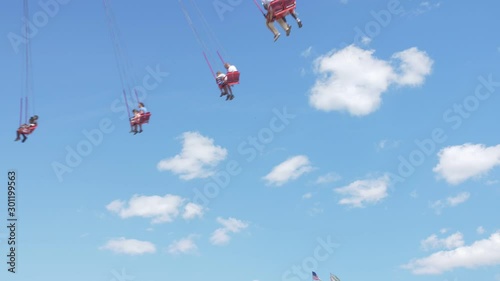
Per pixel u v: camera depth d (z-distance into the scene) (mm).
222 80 39188
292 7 33250
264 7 34031
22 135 41969
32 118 42156
